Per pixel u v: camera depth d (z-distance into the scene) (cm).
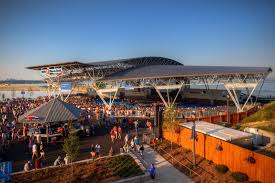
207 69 5319
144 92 8112
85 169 1991
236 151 1889
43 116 2942
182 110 4372
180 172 2030
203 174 1947
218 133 2227
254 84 4791
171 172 2030
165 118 2741
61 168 2017
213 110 4516
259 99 6619
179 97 7569
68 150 1989
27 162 2197
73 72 6375
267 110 3144
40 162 2050
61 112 3067
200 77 5369
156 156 2392
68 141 2019
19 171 2005
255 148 2225
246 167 1803
